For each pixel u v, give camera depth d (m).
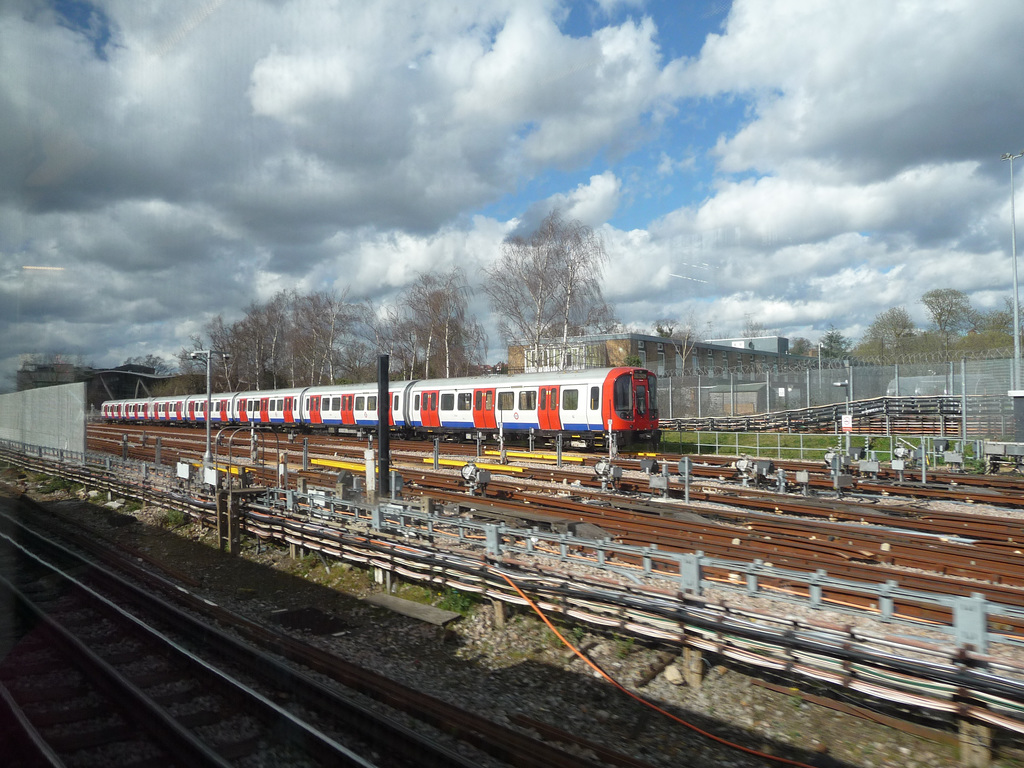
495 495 15.71
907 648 5.62
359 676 6.75
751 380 33.47
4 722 6.40
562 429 25.08
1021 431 20.50
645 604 7.00
